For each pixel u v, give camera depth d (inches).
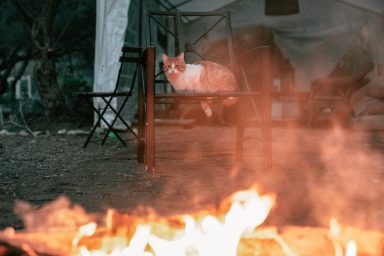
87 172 176.1
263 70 184.1
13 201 128.4
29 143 272.5
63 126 386.3
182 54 185.8
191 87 185.6
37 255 87.4
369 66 381.4
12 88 520.4
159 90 436.1
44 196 135.0
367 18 390.3
